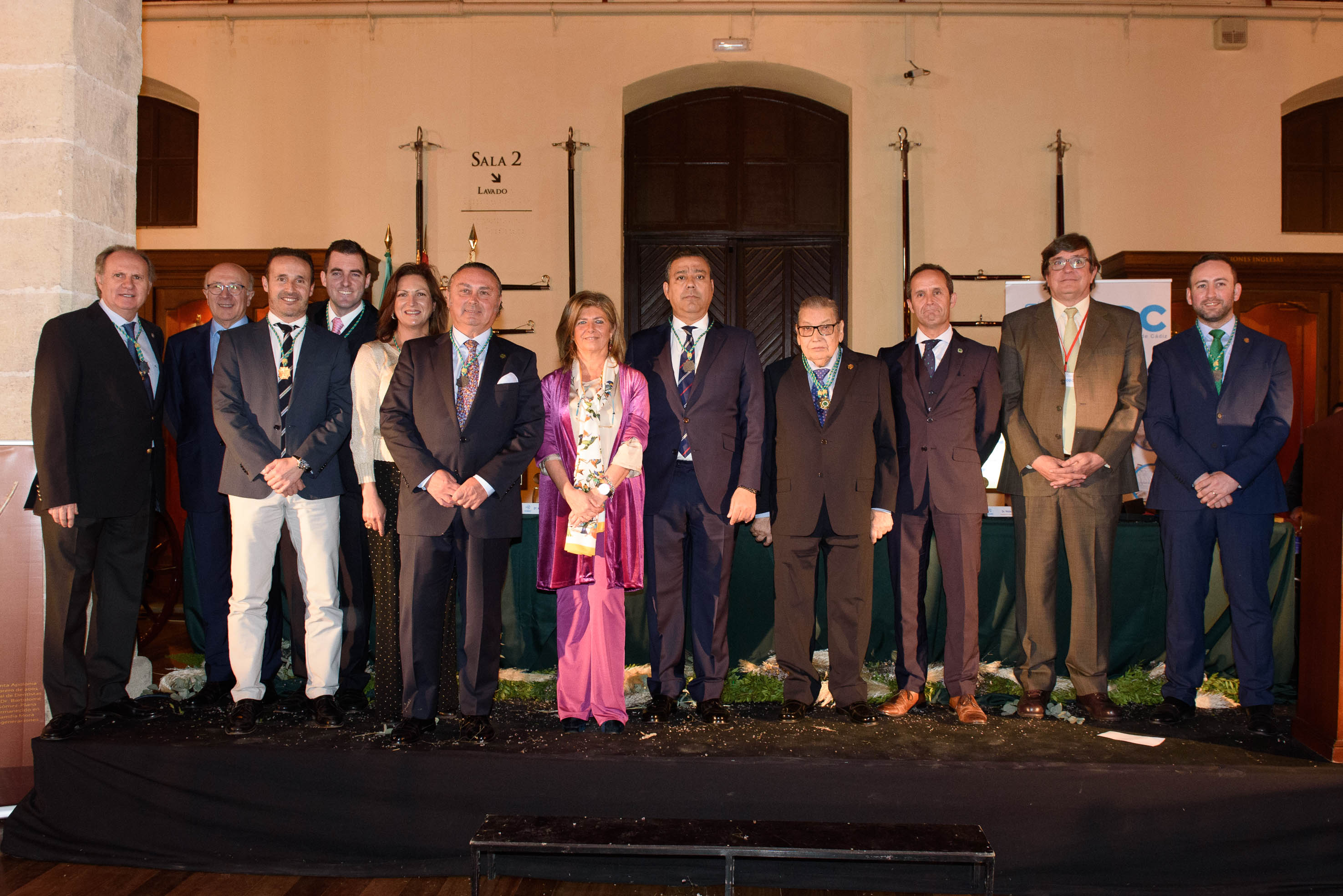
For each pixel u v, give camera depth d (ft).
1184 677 8.70
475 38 18.81
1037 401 8.91
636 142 19.94
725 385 8.66
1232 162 18.45
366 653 9.34
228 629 9.14
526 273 18.78
